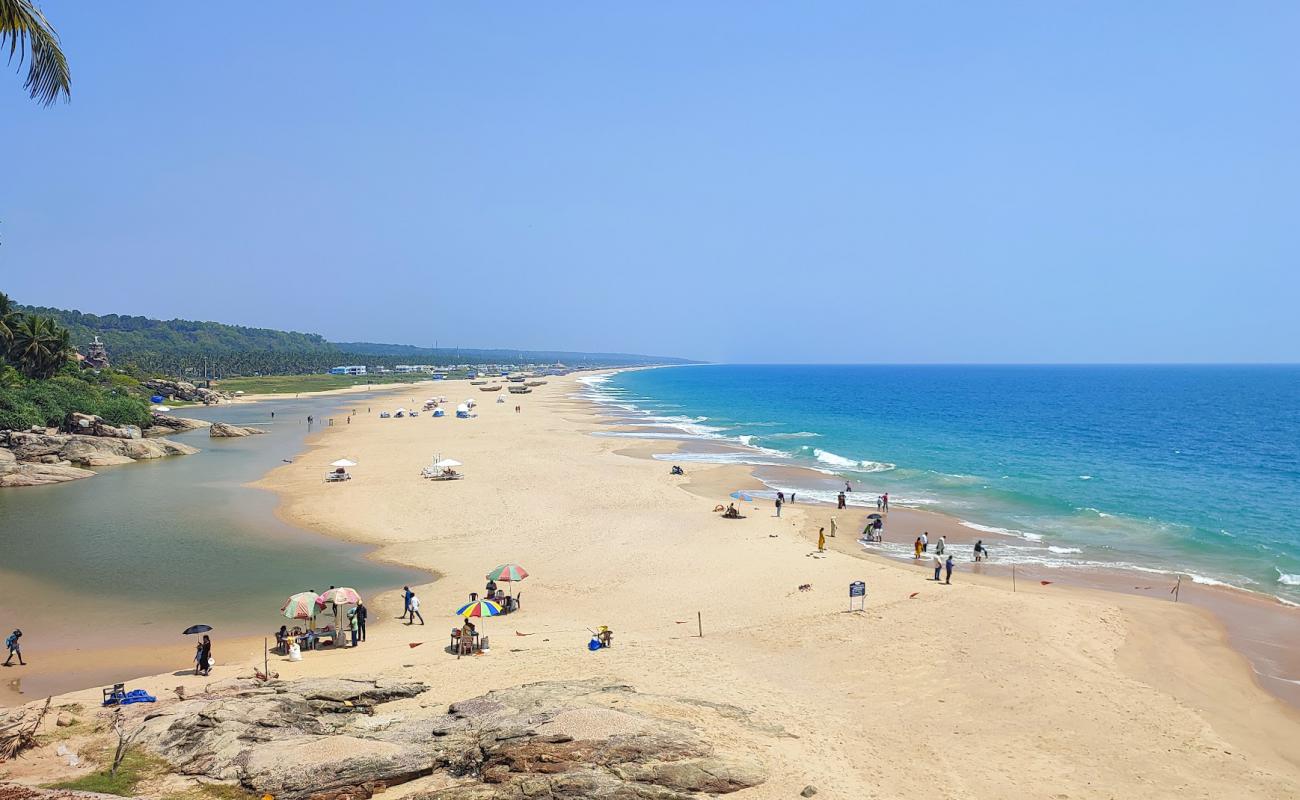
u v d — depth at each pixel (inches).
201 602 1258.6
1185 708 882.1
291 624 1163.9
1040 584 1414.9
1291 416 5374.0
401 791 605.3
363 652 1031.0
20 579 1368.1
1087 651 1047.0
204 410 5467.5
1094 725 824.9
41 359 3636.8
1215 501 2213.3
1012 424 4719.5
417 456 2930.6
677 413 5580.7
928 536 1784.0
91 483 2348.7
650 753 631.2
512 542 1649.9
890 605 1222.3
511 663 949.8
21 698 895.1
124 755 663.8
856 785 651.5
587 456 2972.4
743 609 1220.5
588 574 1424.7
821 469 2755.9
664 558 1529.3
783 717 791.1
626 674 908.0
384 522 1824.6
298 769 607.8
